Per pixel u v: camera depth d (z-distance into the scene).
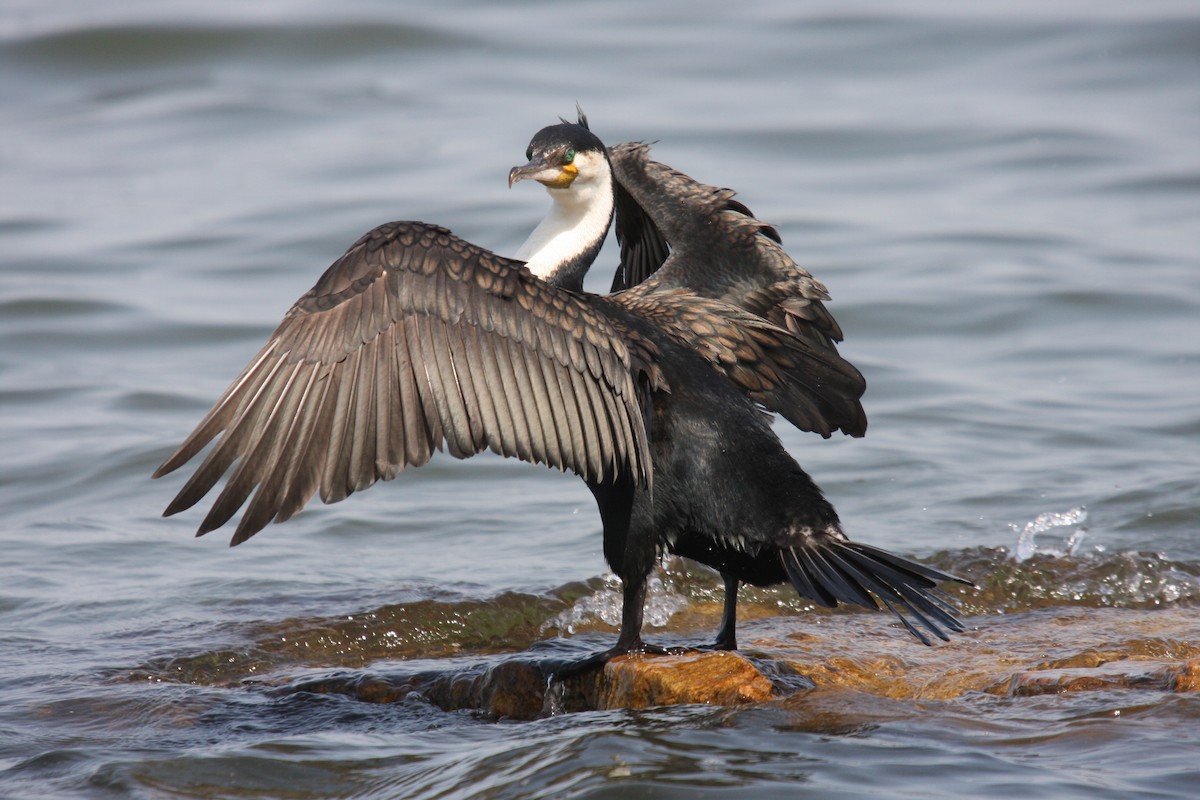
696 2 33.75
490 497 13.70
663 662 8.30
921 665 8.91
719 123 26.52
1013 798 6.63
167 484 13.82
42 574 11.54
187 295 19.56
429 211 22.39
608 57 30.59
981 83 28.95
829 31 31.91
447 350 7.49
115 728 8.53
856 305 18.62
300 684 9.18
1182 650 9.25
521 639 10.35
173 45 30.92
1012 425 14.92
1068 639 9.52
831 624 10.29
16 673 9.48
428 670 9.25
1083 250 20.67
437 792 7.14
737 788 6.78
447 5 33.50
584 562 11.73
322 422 7.17
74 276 20.39
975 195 23.34
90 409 15.73
